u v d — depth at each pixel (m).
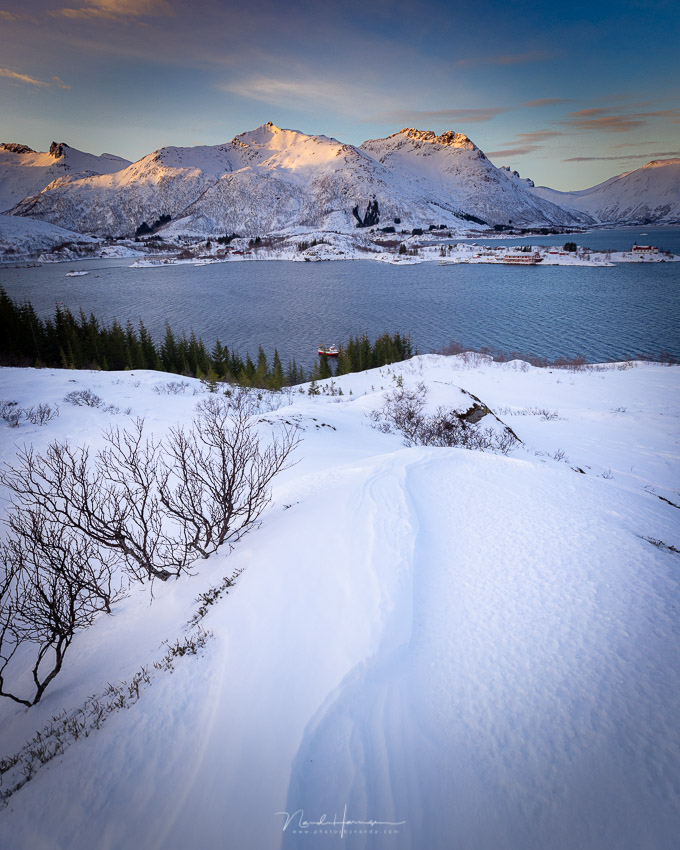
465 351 68.31
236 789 3.21
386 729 3.54
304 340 93.38
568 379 42.59
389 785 3.11
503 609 4.87
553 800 2.92
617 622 4.55
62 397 22.83
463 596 5.15
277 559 6.22
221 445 8.44
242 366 67.31
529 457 16.81
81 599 7.04
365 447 16.25
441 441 18.23
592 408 32.56
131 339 65.88
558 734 3.39
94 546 9.51
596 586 5.18
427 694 3.84
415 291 146.62
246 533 8.44
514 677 3.95
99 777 3.58
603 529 6.69
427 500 7.91
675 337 76.25
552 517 7.12
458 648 4.34
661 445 21.58
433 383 25.11
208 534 7.98
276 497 9.96
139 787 3.40
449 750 3.34
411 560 5.80
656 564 5.65
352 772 3.21
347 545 6.19
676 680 3.79
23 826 3.28
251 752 3.47
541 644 4.31
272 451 13.63
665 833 2.66
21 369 30.62
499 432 20.08
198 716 3.99
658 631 4.40
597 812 2.82
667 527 7.42
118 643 6.29
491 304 117.88
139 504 11.17
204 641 5.11
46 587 8.05
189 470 8.86
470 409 21.80
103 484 12.34
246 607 5.37
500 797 2.98
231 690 4.16
